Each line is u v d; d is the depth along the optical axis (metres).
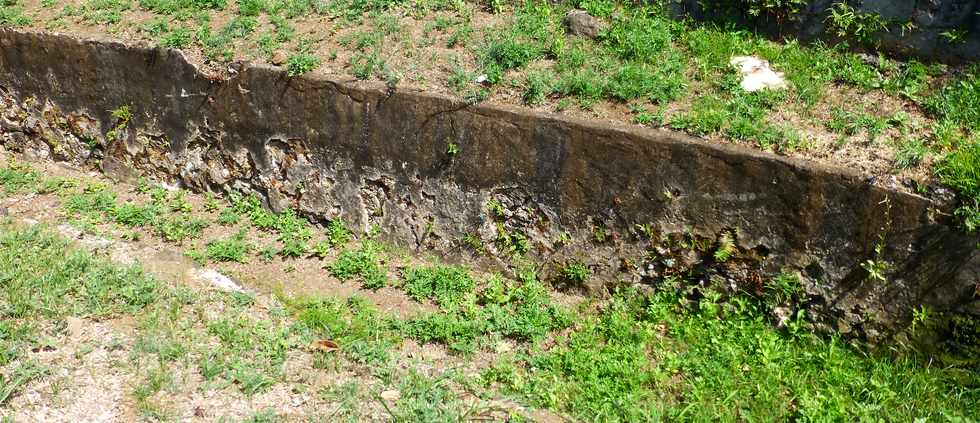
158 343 5.08
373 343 5.35
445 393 4.82
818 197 4.95
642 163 5.42
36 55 7.95
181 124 7.34
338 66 6.62
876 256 4.88
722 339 5.22
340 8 7.43
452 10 7.18
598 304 5.76
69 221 6.96
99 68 7.61
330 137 6.57
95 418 4.48
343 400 4.71
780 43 6.47
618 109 5.75
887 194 4.76
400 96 6.16
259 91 6.80
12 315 5.21
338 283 6.21
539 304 5.76
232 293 5.84
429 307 5.90
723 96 5.80
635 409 4.68
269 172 6.99
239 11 7.69
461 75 6.19
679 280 5.54
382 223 6.57
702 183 5.27
